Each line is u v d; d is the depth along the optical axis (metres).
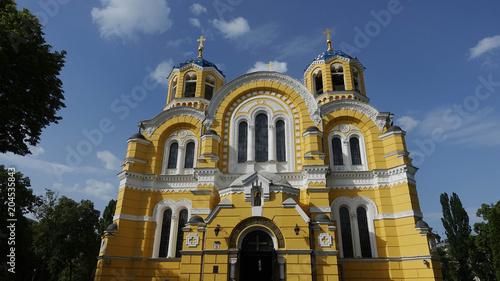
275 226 22.55
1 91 18.75
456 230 51.62
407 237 25.31
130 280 26.03
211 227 22.80
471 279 48.97
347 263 25.44
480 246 46.22
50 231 42.06
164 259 26.64
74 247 42.84
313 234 22.59
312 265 21.58
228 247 22.19
